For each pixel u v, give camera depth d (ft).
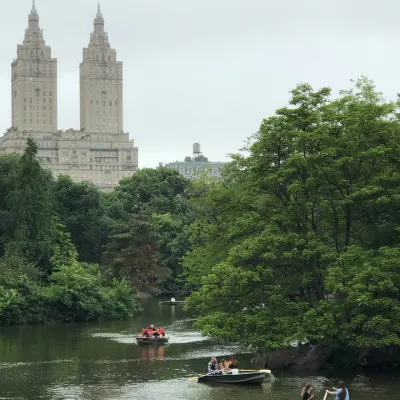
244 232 176.76
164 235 419.13
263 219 174.19
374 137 168.66
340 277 155.94
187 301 174.19
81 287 277.03
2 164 355.77
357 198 165.37
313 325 155.63
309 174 167.73
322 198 167.84
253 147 173.88
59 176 414.21
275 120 172.45
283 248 165.89
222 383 156.87
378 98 192.85
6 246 292.61
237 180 194.29
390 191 161.99
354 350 172.35
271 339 158.92
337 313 157.58
